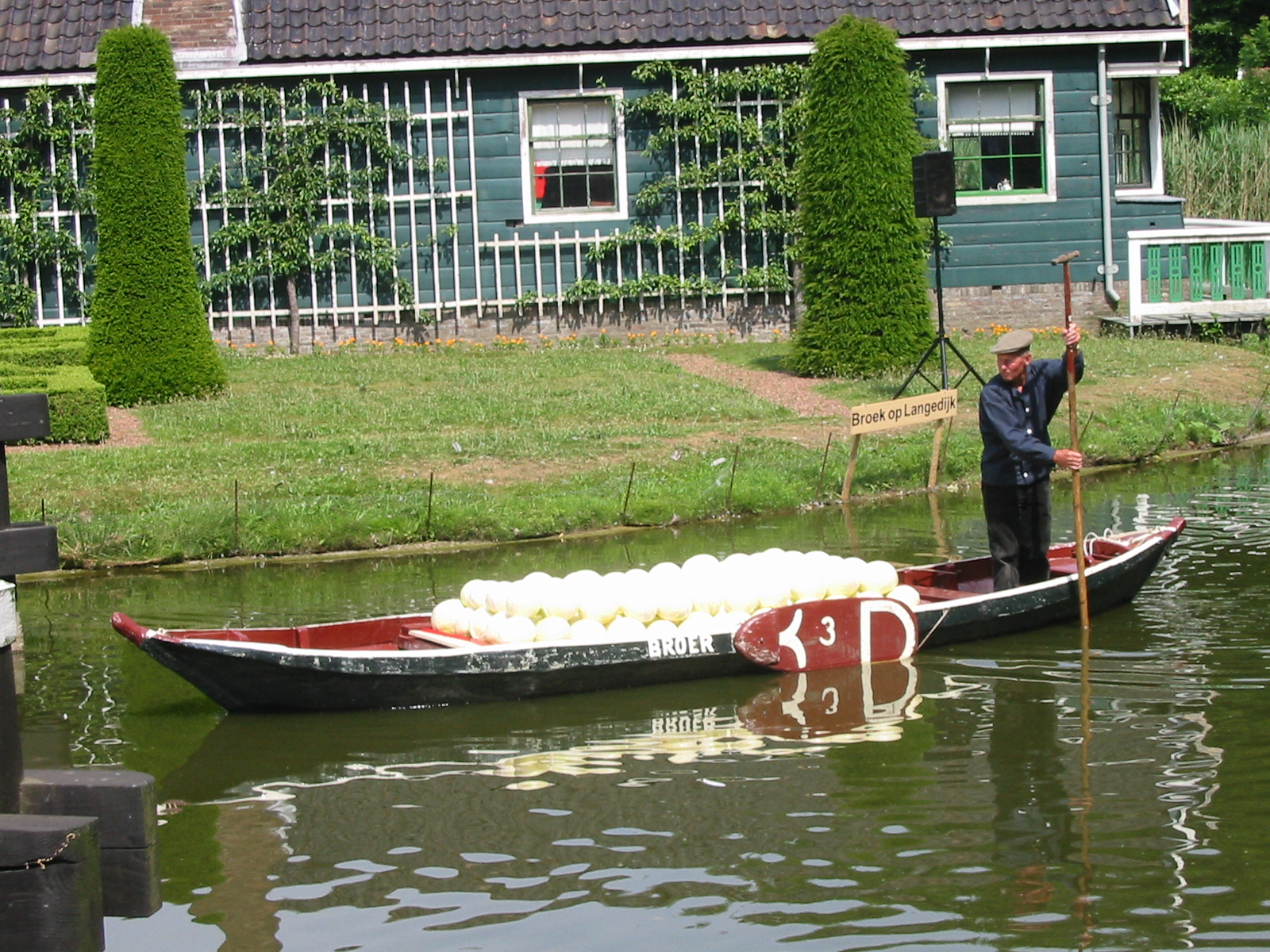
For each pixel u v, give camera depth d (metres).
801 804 7.53
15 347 20.55
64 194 24.16
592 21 24.55
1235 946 6.00
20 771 5.65
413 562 13.48
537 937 6.25
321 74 24.20
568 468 16.03
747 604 10.09
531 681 9.42
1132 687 9.22
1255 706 8.77
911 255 20.95
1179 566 12.12
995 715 8.80
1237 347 22.66
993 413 10.77
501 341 24.89
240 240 24.36
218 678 8.95
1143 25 24.58
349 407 19.23
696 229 25.00
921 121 25.03
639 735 8.70
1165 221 25.33
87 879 5.35
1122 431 17.52
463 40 24.20
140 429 18.36
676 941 6.18
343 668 9.03
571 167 25.03
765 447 16.83
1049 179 25.16
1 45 24.03
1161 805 7.37
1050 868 6.73
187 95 24.14
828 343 21.00
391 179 24.66
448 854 7.08
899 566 11.90
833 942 6.12
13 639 5.66
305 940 6.29
